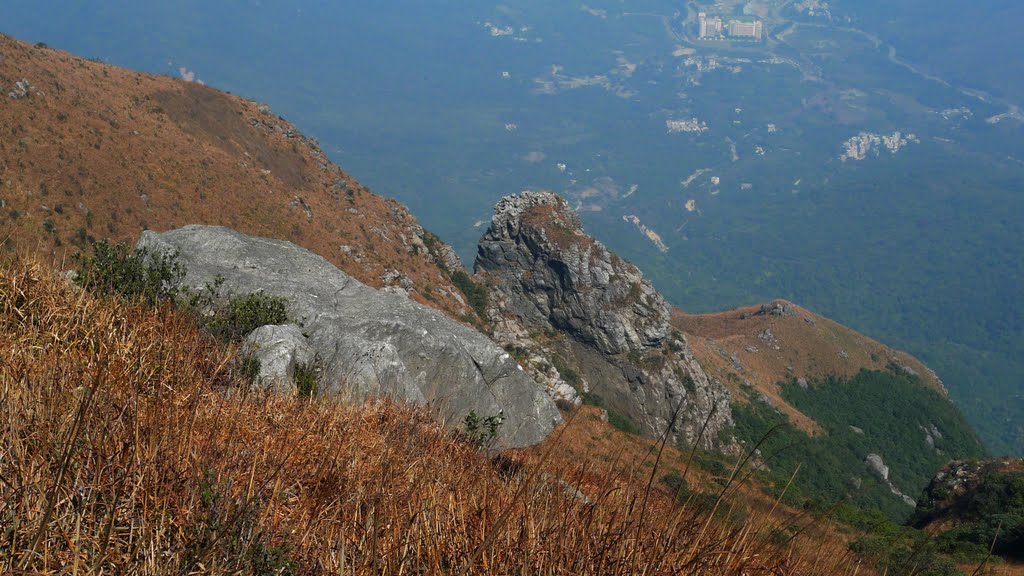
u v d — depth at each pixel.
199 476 3.03
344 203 110.12
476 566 2.71
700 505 2.95
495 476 3.92
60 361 3.91
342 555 2.58
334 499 3.21
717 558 2.79
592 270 123.12
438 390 9.95
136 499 2.69
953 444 183.38
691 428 114.94
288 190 99.62
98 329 4.91
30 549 2.23
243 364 6.19
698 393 122.12
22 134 73.75
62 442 2.81
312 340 8.76
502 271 128.62
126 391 3.50
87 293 6.18
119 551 2.50
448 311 99.00
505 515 2.70
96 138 81.31
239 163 97.25
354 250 96.06
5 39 86.38
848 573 2.86
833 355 197.12
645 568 2.68
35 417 3.02
